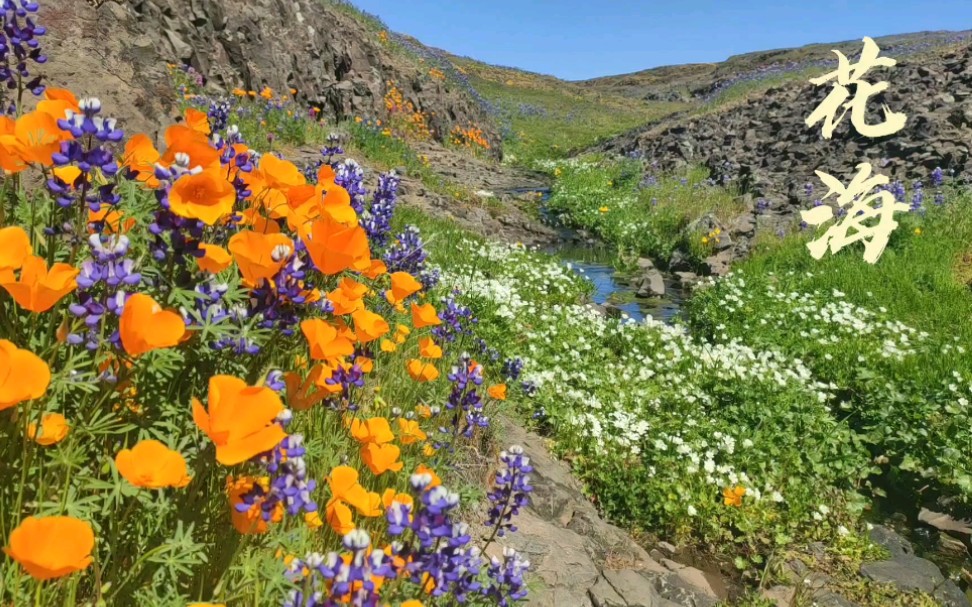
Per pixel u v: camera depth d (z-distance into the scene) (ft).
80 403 5.23
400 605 5.38
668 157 87.15
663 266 49.39
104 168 5.09
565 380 21.63
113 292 5.02
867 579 15.70
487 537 11.75
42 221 6.05
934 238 40.09
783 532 17.07
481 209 55.47
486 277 31.96
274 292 5.38
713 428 20.35
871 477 20.47
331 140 13.69
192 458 5.35
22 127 5.17
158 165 4.99
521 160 111.24
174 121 19.07
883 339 28.68
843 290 34.73
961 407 21.24
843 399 24.40
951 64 69.77
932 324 30.71
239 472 5.40
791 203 55.21
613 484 17.17
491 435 14.94
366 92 67.10
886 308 32.04
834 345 27.68
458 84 109.70
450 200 51.83
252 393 3.87
